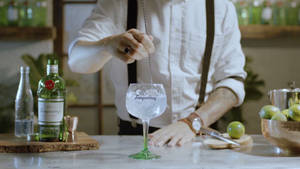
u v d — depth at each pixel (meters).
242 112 4.24
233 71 1.70
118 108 1.81
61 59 4.18
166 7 1.70
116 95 1.82
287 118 1.20
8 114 3.97
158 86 1.11
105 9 1.68
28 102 1.36
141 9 1.69
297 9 4.15
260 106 4.27
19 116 1.35
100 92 4.17
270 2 4.11
